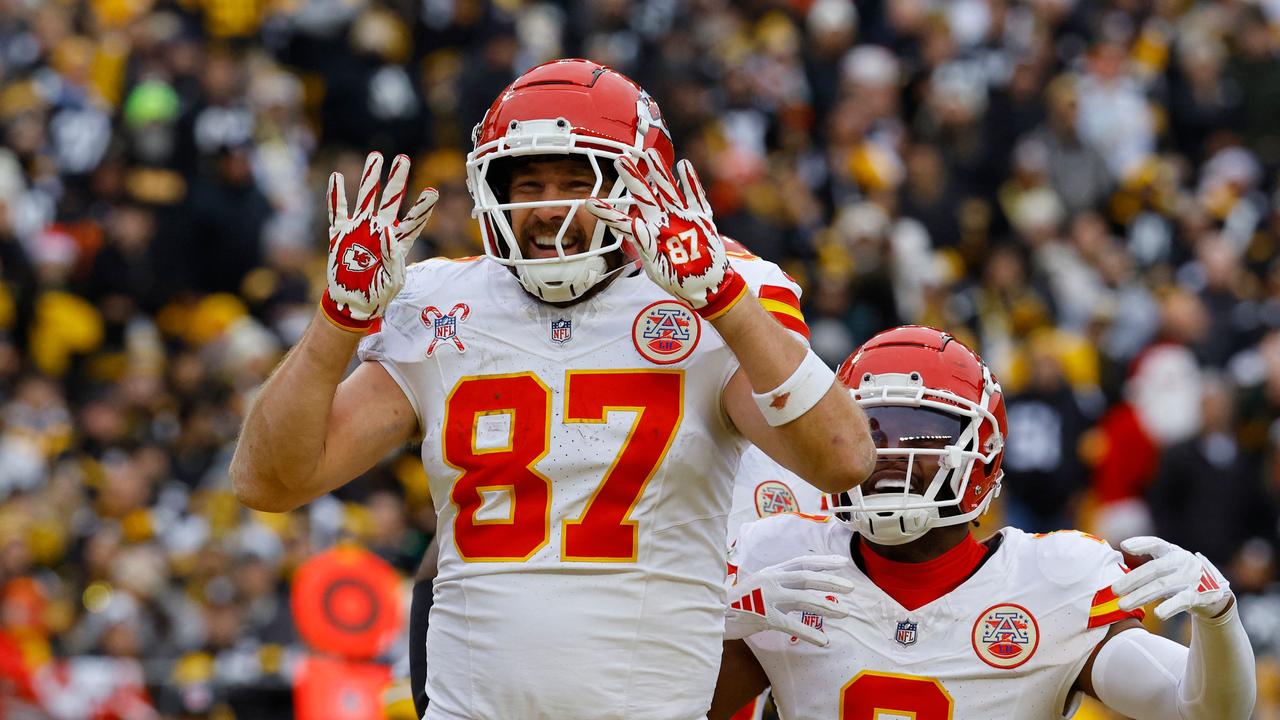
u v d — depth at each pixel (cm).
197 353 1866
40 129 2045
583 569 586
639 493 590
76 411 1916
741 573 713
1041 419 1902
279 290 1975
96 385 1945
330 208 580
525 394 599
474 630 595
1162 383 1897
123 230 1975
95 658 1439
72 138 2052
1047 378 1916
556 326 603
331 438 609
